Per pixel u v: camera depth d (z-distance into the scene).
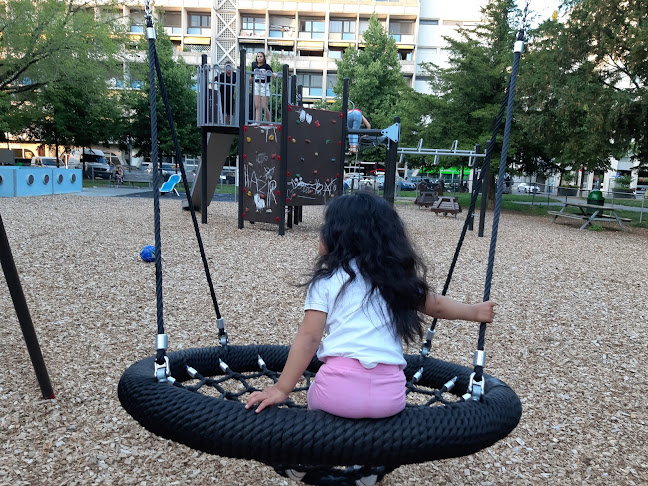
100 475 2.34
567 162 19.16
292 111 9.72
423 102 20.52
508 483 2.44
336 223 1.70
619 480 2.47
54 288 5.46
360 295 1.61
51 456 2.46
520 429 2.91
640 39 11.84
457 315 1.80
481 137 18.23
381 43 31.78
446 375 2.37
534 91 14.98
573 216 15.16
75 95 24.33
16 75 19.73
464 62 19.36
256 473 2.44
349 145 11.81
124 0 24.97
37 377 2.97
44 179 17.83
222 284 5.95
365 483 1.75
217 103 11.01
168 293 5.46
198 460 2.51
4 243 2.79
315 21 43.53
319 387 1.62
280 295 5.56
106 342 3.97
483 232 11.58
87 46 19.81
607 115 12.87
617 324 5.04
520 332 4.66
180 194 21.70
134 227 10.30
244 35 42.81
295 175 9.98
